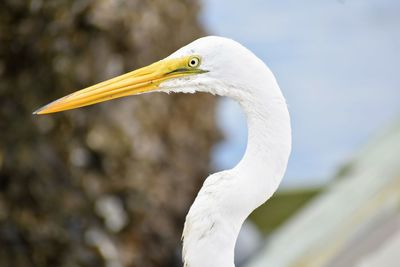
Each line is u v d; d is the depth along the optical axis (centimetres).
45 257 1270
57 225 1263
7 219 1242
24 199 1247
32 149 1227
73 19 1183
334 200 1278
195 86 632
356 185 1270
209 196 622
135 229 1359
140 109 1299
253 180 614
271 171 613
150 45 1306
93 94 656
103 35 1206
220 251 620
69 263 1277
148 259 1443
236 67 614
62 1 1176
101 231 1298
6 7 1191
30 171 1235
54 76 1200
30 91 1212
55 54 1195
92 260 1295
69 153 1241
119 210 1319
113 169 1285
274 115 610
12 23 1197
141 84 649
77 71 1198
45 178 1244
